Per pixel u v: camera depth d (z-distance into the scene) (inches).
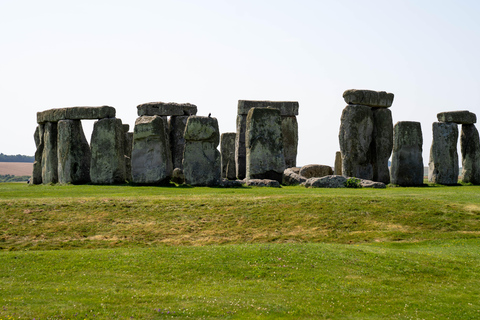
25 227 885.2
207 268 630.5
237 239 848.3
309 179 1334.9
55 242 826.2
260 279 600.1
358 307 523.5
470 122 1552.7
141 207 986.1
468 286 591.2
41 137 1632.6
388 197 1026.1
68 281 597.0
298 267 632.4
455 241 810.2
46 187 1322.6
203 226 903.7
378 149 1507.1
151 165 1333.7
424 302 540.4
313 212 950.4
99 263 653.9
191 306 514.9
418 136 1419.8
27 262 664.4
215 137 1327.5
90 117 1450.5
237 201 1018.1
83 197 1065.5
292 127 1812.3
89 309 507.8
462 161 1599.4
